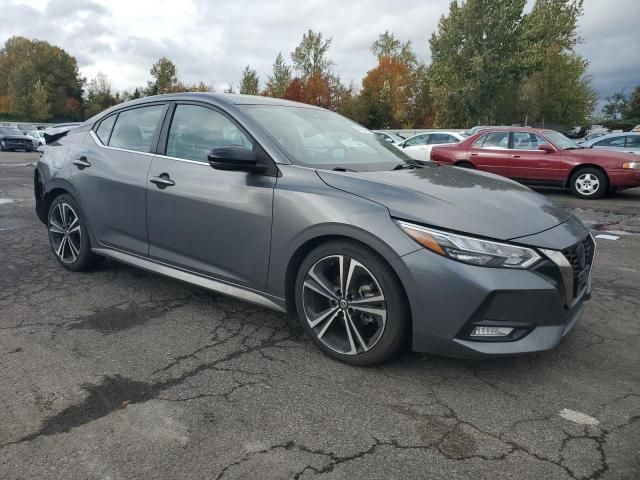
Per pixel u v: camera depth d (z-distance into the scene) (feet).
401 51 182.19
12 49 234.99
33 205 26.94
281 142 10.64
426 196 9.04
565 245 8.65
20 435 7.23
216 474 6.51
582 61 163.02
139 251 12.59
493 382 8.94
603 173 33.73
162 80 192.44
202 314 11.83
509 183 11.18
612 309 12.74
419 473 6.59
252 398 8.30
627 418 7.90
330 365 9.45
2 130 89.92
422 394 8.51
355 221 8.81
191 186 11.20
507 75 119.96
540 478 6.53
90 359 9.56
